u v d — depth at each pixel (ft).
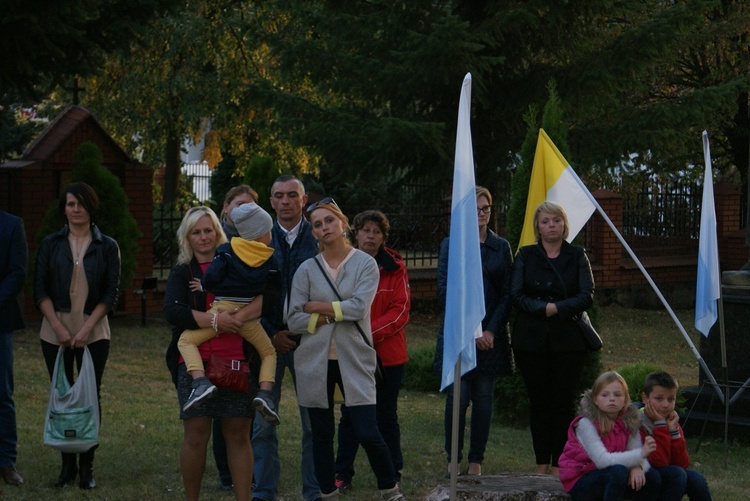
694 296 70.64
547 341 22.89
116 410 30.83
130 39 38.60
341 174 57.36
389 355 21.74
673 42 52.80
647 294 68.59
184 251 19.21
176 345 18.75
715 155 79.56
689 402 31.81
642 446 18.60
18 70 35.53
